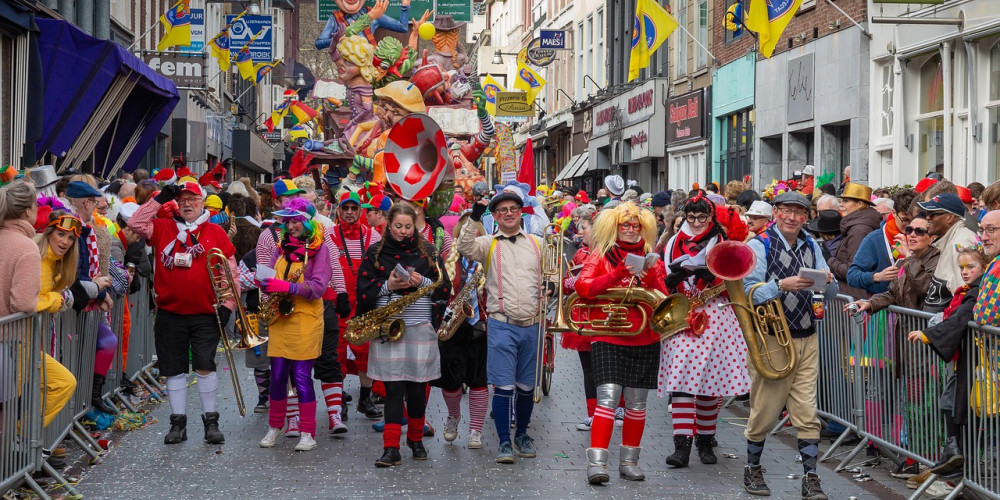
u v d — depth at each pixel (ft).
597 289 23.17
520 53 127.13
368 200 31.22
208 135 104.01
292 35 211.82
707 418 25.50
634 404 23.97
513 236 25.72
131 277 31.68
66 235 23.07
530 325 25.55
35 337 22.00
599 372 23.62
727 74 82.94
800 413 22.34
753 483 22.74
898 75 56.18
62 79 45.24
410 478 23.84
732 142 83.46
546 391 34.50
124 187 35.99
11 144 42.01
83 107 45.39
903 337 23.53
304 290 26.13
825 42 64.64
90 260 26.50
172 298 27.14
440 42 83.71
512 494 22.54
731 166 83.76
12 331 20.72
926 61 54.49
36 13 48.21
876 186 59.52
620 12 116.26
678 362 23.73
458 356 26.99
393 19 84.64
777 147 76.02
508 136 83.25
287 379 26.94
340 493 22.50
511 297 25.25
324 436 28.37
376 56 79.77
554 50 128.57
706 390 23.95
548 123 158.61
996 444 19.89
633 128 106.32
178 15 70.08
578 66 140.26
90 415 28.78
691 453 26.63
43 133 44.52
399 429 25.11
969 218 25.53
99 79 45.80
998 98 47.75
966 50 49.88
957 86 50.70
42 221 24.82
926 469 23.20
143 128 57.98
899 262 24.90
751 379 23.48
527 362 25.76
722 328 23.97
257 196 41.27
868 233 29.40
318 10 112.16
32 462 22.00
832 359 27.25
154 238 27.37
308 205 26.43
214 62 113.80
